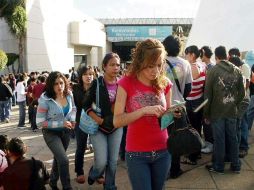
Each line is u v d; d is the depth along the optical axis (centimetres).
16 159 372
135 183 293
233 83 499
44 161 660
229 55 653
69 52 3306
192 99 574
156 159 293
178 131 292
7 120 1232
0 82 1223
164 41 452
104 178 497
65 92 466
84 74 511
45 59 2786
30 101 1035
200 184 497
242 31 944
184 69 448
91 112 436
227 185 492
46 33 2806
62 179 450
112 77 448
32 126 1027
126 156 297
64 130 461
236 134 523
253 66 682
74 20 3447
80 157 516
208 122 541
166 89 304
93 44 3734
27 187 366
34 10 2598
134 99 287
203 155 629
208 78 507
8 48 2670
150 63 276
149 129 287
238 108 524
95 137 443
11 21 2253
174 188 484
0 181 372
